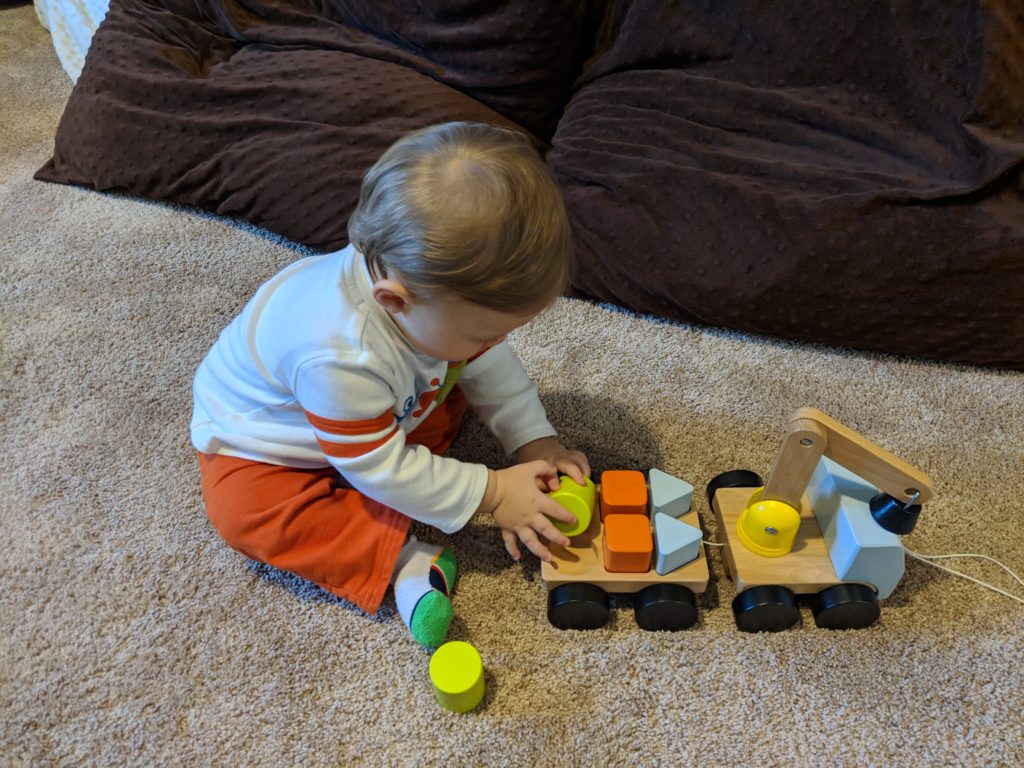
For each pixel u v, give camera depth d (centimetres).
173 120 139
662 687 78
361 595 83
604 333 118
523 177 64
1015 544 91
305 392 74
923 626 83
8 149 163
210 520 88
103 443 102
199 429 86
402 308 69
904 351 112
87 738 75
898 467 73
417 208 63
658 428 104
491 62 133
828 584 81
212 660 81
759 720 76
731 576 86
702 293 113
